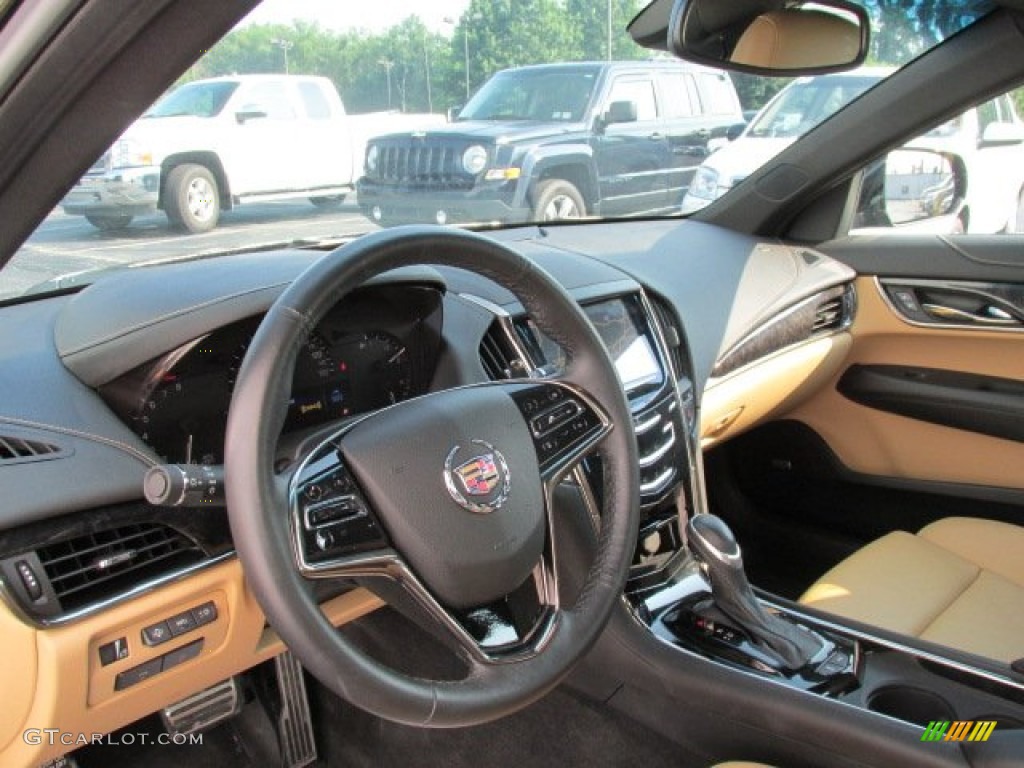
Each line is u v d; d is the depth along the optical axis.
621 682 1.71
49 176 0.89
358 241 1.05
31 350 1.38
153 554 1.29
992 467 2.33
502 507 1.11
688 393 1.93
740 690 1.54
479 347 1.61
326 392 1.51
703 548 1.60
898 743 1.38
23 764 1.28
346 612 1.58
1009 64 2.09
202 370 1.36
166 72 0.82
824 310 2.40
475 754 1.85
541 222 2.36
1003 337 2.25
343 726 1.97
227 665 1.42
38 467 1.22
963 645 1.64
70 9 0.74
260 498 0.95
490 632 1.11
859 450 2.51
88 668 1.24
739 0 1.77
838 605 1.74
